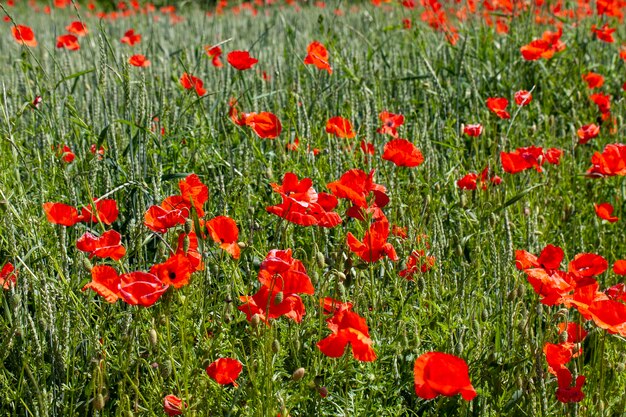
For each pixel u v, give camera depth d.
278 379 2.65
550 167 4.43
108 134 3.91
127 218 3.58
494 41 6.76
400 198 3.67
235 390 2.68
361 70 5.85
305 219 2.66
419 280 3.03
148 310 2.93
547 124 5.18
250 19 9.32
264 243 3.28
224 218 2.56
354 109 5.05
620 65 6.62
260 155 3.79
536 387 2.61
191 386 2.62
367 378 2.66
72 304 2.91
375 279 3.21
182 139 4.36
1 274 2.77
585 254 2.73
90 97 4.97
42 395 2.45
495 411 2.70
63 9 13.65
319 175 3.72
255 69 5.68
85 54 6.86
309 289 2.37
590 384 2.78
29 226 3.06
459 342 2.72
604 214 3.65
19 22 11.77
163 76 5.16
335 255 2.87
